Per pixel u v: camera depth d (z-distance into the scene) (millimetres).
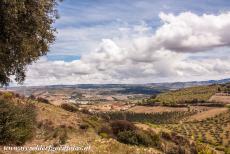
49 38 19016
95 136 27719
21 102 34375
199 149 52562
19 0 14945
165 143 40219
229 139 130375
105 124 37094
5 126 17188
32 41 17375
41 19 16969
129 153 18719
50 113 33344
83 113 48969
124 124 34500
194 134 139500
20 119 18625
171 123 182125
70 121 32656
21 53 16844
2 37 15594
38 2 16469
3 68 17344
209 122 181250
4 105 18859
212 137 134625
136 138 32375
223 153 79500
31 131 19547
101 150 17703
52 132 23469
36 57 18844
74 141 21000
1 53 15625
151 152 21109
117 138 31828
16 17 14742
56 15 18875
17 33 15789
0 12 14680
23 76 19312
